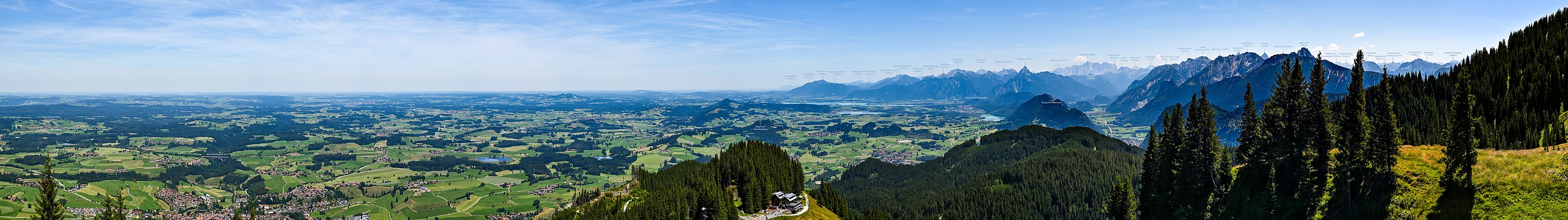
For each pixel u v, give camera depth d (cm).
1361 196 12812
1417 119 18225
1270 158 14325
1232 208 14388
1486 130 15100
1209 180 15312
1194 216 14800
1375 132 12988
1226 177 14912
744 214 19550
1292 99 14062
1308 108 13662
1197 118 15175
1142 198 16862
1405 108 19238
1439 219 11731
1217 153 15100
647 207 18350
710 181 19500
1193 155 15200
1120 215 17962
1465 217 11506
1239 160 15938
